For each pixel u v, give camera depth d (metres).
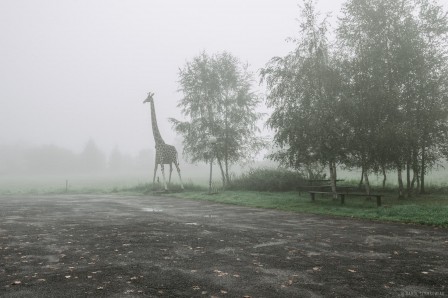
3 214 16.00
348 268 6.84
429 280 6.09
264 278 6.27
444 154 20.27
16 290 5.72
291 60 19.03
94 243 9.37
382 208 14.42
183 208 18.00
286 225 12.08
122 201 22.64
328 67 17.88
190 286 5.87
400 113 18.25
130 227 11.96
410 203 16.66
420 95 19.45
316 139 17.38
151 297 5.39
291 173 27.22
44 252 8.38
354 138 17.73
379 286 5.82
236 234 10.48
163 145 29.41
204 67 29.97
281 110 18.91
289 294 5.48
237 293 5.54
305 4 18.75
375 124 17.86
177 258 7.71
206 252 8.25
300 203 17.84
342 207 15.82
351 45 20.75
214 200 21.70
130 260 7.59
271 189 26.12
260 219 13.64
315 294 5.48
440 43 20.31
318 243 9.09
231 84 30.78
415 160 19.98
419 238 9.54
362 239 9.51
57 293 5.57
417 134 17.89
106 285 5.95
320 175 27.48
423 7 20.22
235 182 28.88
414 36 19.27
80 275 6.53
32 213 16.34
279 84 18.78
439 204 15.91
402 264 7.07
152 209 17.66
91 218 14.41
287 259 7.55
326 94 17.80
